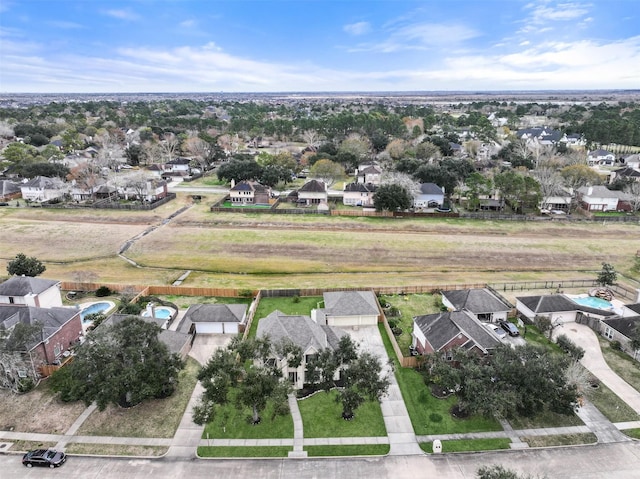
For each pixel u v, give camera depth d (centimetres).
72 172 13188
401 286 6631
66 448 3631
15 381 4259
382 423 3956
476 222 10394
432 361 4356
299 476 3378
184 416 4022
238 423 3934
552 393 3819
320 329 4828
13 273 6419
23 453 3588
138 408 4116
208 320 5397
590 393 4306
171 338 4938
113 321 5000
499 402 3656
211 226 10056
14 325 4403
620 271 7638
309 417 4028
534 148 17050
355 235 9462
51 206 11475
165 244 8875
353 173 16112
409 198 10794
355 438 3772
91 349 3881
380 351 5091
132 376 3788
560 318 5694
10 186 12512
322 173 13675
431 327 4925
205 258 8175
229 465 3481
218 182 14938
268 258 8200
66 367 4288
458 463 3509
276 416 4019
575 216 10694
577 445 3700
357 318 5644
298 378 4428
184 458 3544
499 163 15738
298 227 10025
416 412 4100
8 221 10281
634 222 10375
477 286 6744
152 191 12175
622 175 13062
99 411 4072
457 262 8044
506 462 3516
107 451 3606
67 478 3338
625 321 5241
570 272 7588
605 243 8962
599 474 3400
